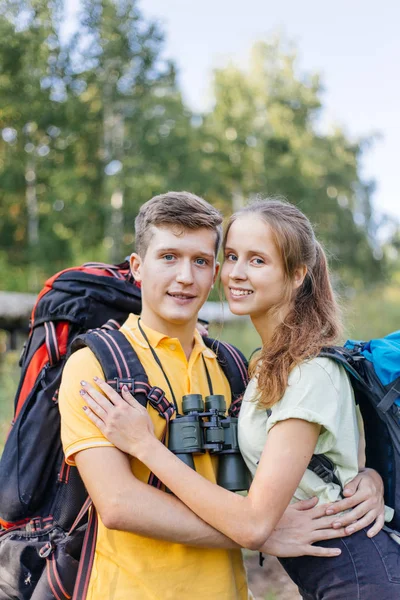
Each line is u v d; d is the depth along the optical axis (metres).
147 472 2.08
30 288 20.39
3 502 2.44
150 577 2.00
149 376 2.18
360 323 10.46
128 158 20.34
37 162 21.36
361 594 2.04
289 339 2.18
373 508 2.14
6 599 2.43
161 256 2.18
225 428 2.17
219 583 2.06
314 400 2.05
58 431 2.49
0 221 22.22
